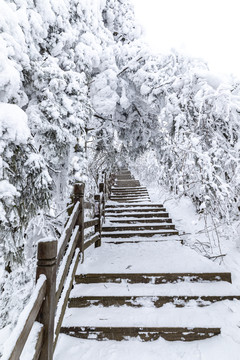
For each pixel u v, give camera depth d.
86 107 4.57
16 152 2.56
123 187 11.11
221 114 4.98
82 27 5.51
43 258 1.67
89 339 2.57
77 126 4.11
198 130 5.31
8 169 2.46
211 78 5.15
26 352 1.39
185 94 5.46
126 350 2.39
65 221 3.21
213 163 5.07
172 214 7.75
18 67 2.87
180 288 3.26
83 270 3.56
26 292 2.94
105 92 6.09
